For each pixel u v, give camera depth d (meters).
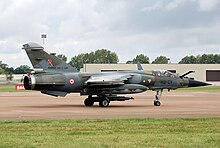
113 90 43.28
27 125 24.64
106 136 19.86
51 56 43.09
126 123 25.64
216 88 115.00
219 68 141.00
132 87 43.72
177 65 139.25
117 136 19.84
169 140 18.55
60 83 42.66
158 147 16.86
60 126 24.14
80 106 43.78
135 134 20.64
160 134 20.58
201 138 19.11
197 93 80.50
